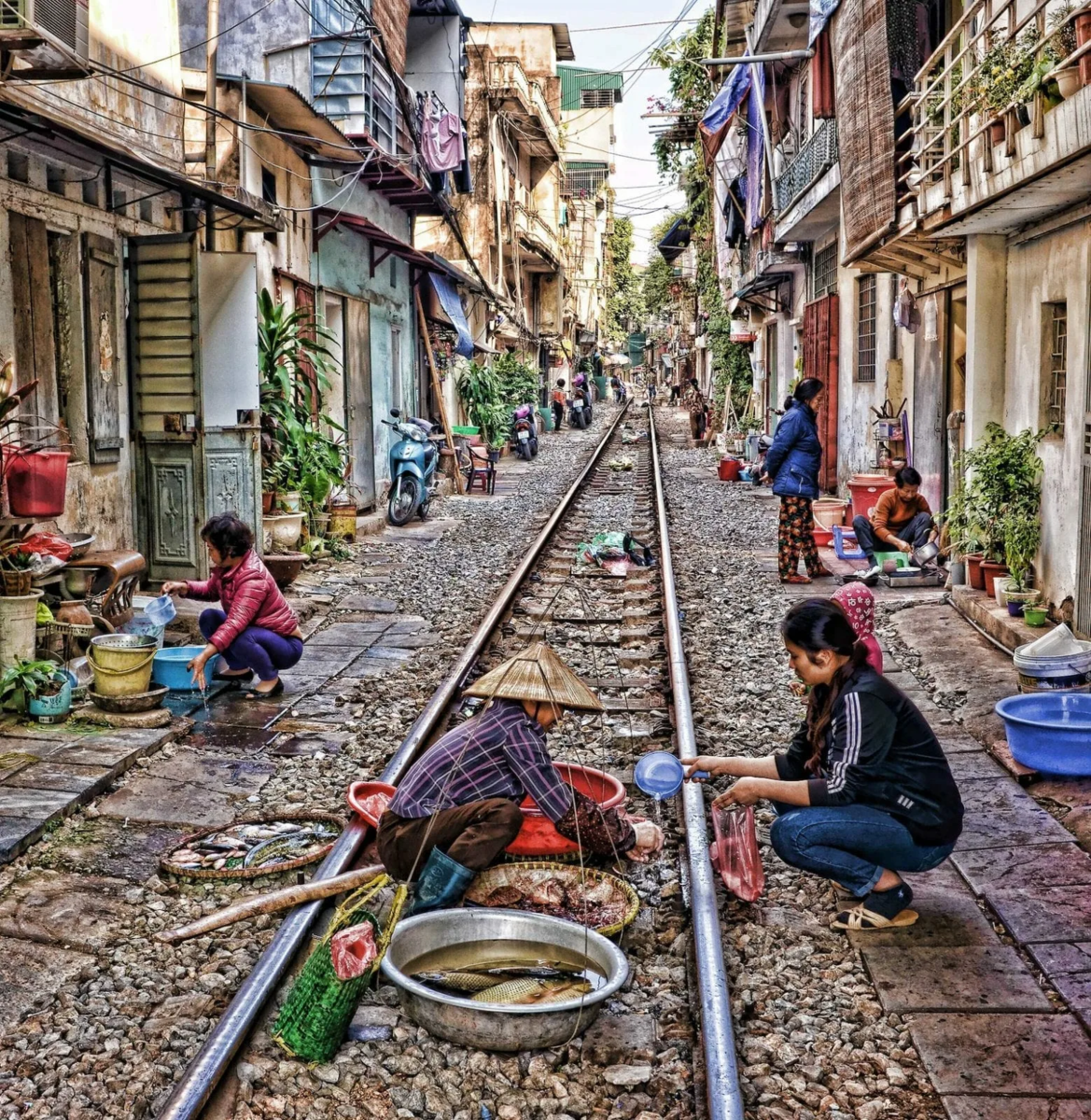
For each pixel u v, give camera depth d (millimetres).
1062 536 9148
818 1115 3650
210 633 8133
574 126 71438
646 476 24531
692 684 8398
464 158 24016
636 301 103438
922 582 11789
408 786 4922
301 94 13500
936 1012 4168
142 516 10703
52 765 6395
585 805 4848
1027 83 7707
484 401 28656
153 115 11141
